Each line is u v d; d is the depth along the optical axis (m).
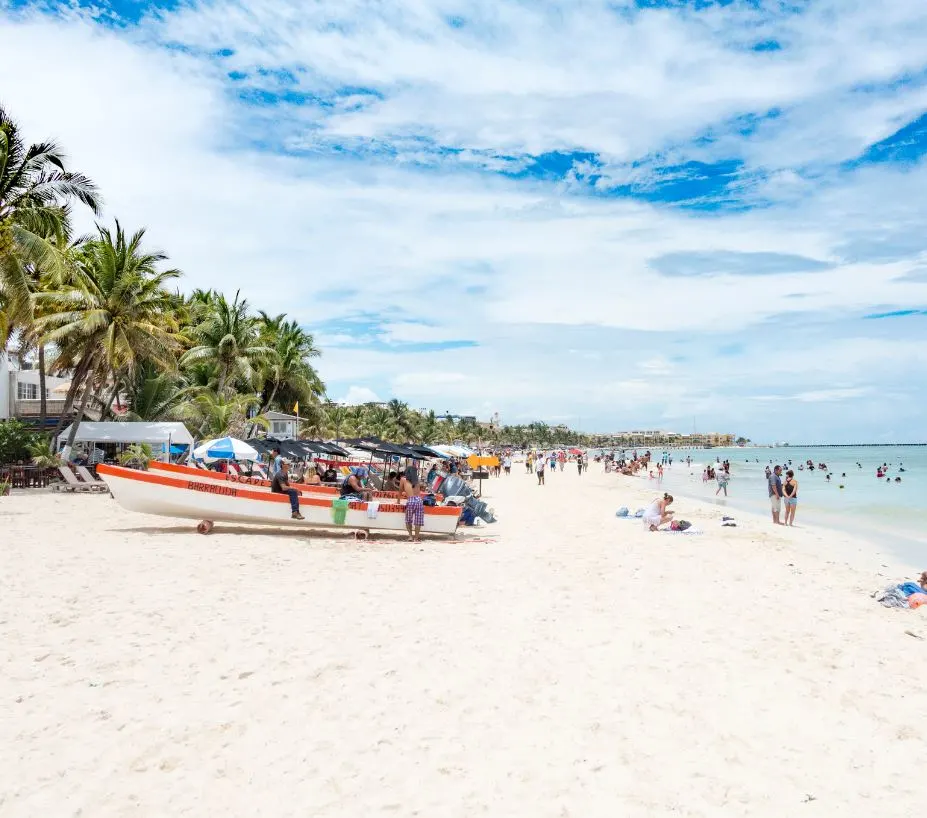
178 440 29.30
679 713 5.58
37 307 28.86
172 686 5.88
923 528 21.64
